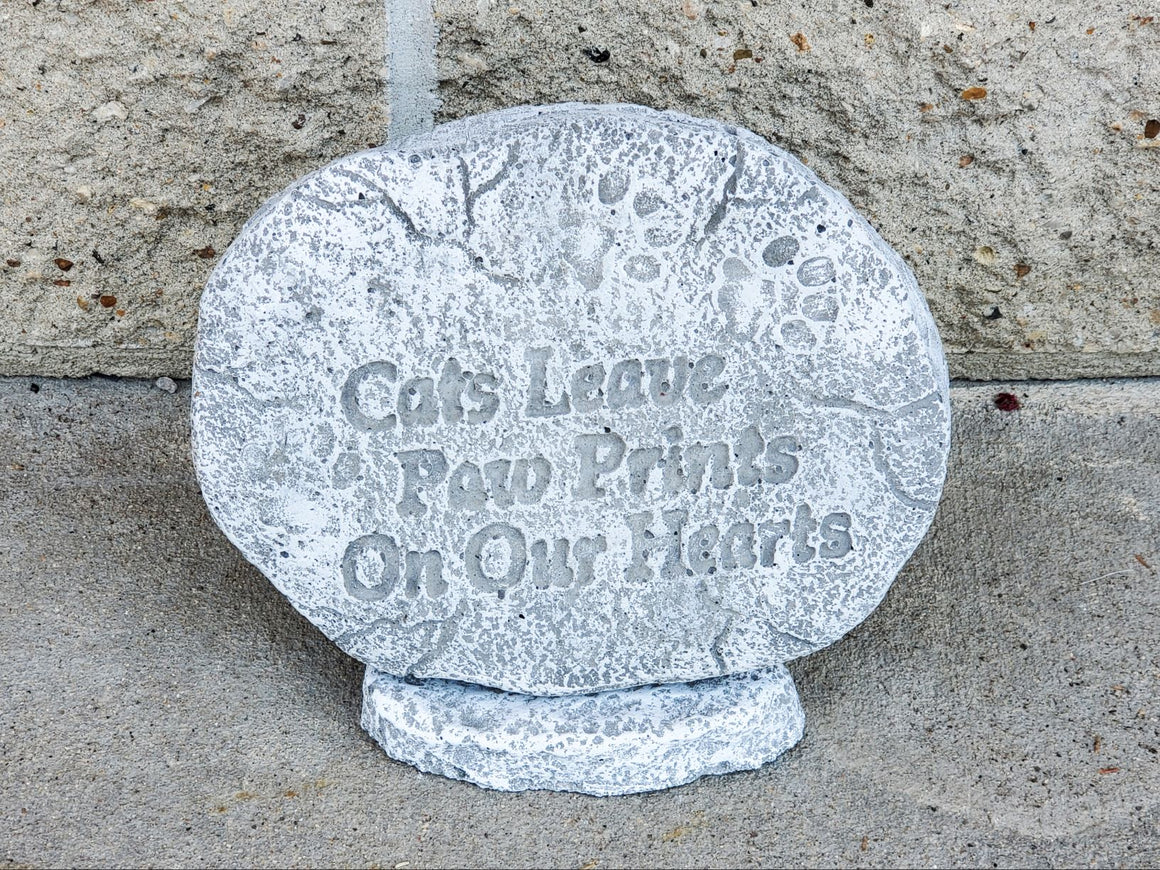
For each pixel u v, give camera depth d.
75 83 0.62
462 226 0.53
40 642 0.61
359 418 0.54
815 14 0.62
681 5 0.62
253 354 0.54
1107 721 0.60
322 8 0.61
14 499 0.66
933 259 0.69
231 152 0.64
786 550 0.57
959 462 0.71
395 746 0.58
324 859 0.54
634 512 0.56
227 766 0.57
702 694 0.58
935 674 0.62
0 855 0.53
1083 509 0.68
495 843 0.55
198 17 0.61
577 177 0.52
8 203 0.65
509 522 0.56
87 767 0.57
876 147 0.66
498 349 0.54
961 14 0.62
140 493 0.68
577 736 0.57
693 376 0.55
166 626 0.62
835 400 0.55
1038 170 0.66
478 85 0.64
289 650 0.62
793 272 0.54
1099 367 0.73
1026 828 0.56
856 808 0.57
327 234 0.53
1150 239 0.68
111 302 0.68
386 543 0.56
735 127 0.55
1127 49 0.63
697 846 0.55
